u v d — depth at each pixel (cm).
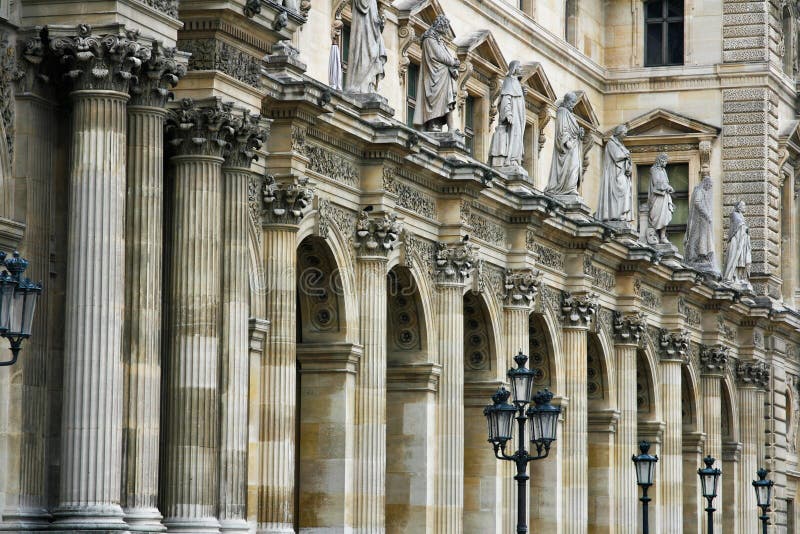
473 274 8538
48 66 5453
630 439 10212
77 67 5409
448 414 8256
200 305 5956
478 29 10212
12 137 5406
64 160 5509
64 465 5359
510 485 8850
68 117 5506
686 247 11438
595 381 10106
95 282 5381
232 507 6112
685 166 12394
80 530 5294
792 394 12988
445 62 8312
